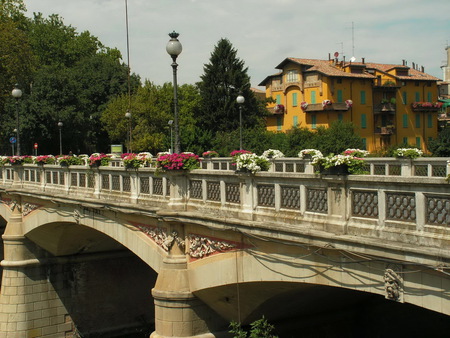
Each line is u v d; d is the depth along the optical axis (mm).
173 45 14344
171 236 14945
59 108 64500
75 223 21938
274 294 13352
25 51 61094
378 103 62688
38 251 27062
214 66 62750
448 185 8047
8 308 26469
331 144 48469
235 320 15148
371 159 19453
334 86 59906
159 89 63719
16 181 27016
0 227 36719
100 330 27781
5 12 68625
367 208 9445
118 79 74562
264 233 11281
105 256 28188
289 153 48781
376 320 16094
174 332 14812
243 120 61531
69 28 89250
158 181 15797
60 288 27297
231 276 13047
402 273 8820
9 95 61781
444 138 42625
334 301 15258
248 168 11734
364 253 9156
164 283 14945
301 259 10938
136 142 56531
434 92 68062
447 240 8055
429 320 15508
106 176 18797
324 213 10266
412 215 8688
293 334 15516
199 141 47969
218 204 13203
